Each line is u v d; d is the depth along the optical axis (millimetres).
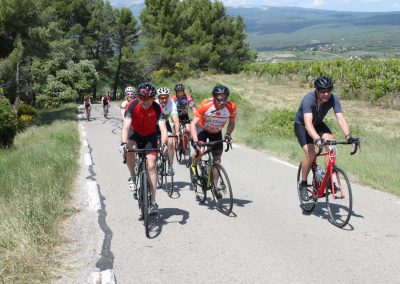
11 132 14734
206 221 5812
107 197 7117
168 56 53531
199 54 54656
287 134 14320
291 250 4750
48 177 7664
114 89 61406
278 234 5258
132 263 4469
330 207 6086
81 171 9344
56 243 4926
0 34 25500
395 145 12742
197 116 6246
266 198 6930
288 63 45781
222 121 6277
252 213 6129
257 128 15352
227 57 58875
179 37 54750
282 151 11383
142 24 56906
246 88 35906
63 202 6473
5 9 24219
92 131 19203
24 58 27406
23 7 25016
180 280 4090
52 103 46156
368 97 27500
